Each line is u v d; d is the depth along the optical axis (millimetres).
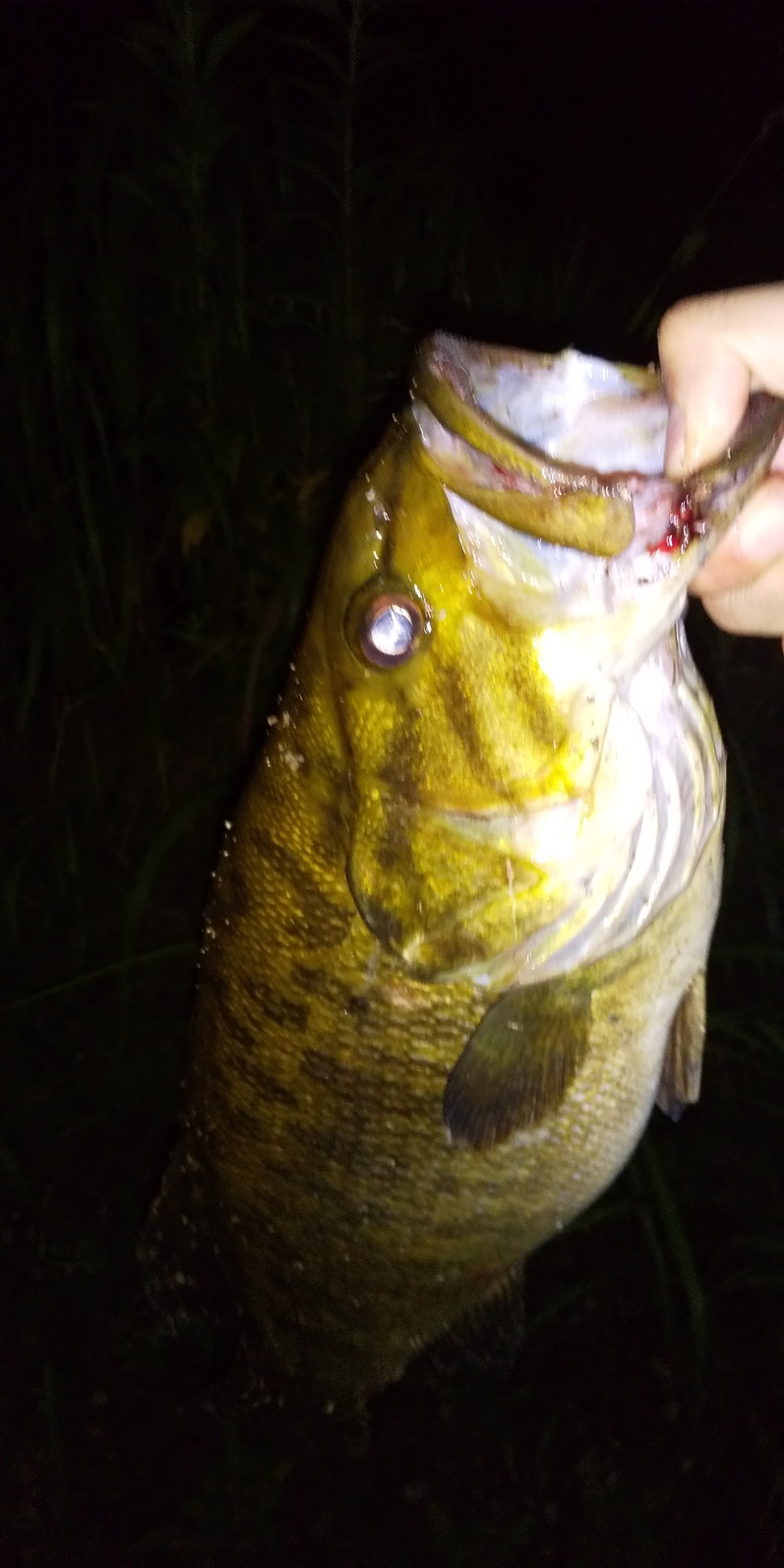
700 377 261
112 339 585
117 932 681
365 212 667
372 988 329
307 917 329
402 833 306
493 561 277
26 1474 582
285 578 581
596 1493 570
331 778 312
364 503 290
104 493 646
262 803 331
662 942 328
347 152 582
